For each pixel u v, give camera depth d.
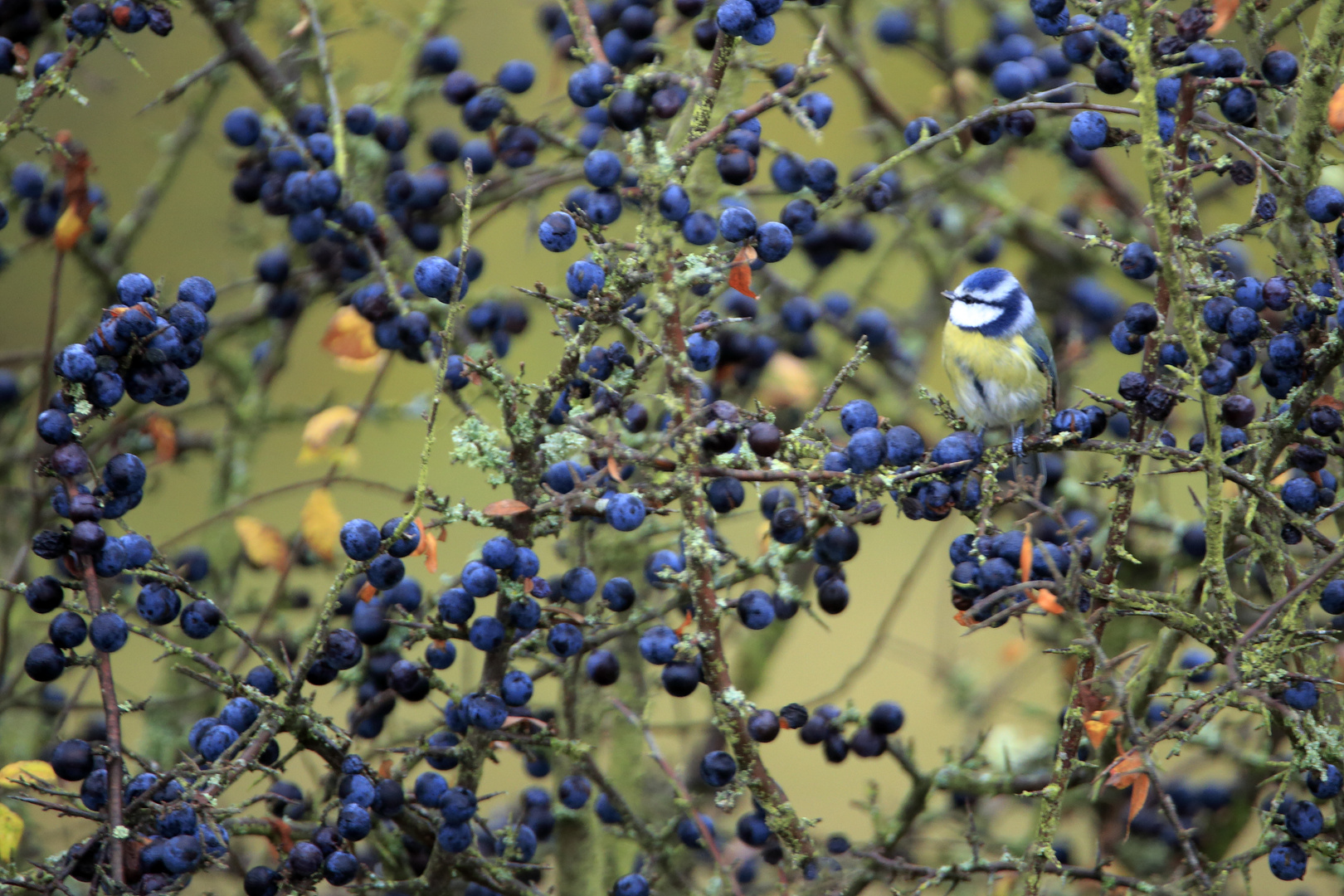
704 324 2.52
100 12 2.59
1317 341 2.51
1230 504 2.54
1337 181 2.78
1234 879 2.89
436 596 2.67
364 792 2.51
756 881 2.73
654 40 2.70
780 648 2.98
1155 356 2.52
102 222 2.82
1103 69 2.53
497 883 2.59
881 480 2.50
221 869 2.51
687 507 2.50
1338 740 2.50
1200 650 2.78
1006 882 2.67
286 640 2.75
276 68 2.74
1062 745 2.51
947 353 2.85
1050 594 2.48
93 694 2.85
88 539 2.47
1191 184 2.53
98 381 2.48
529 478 2.51
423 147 2.82
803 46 2.88
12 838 2.51
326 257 2.76
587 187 2.66
